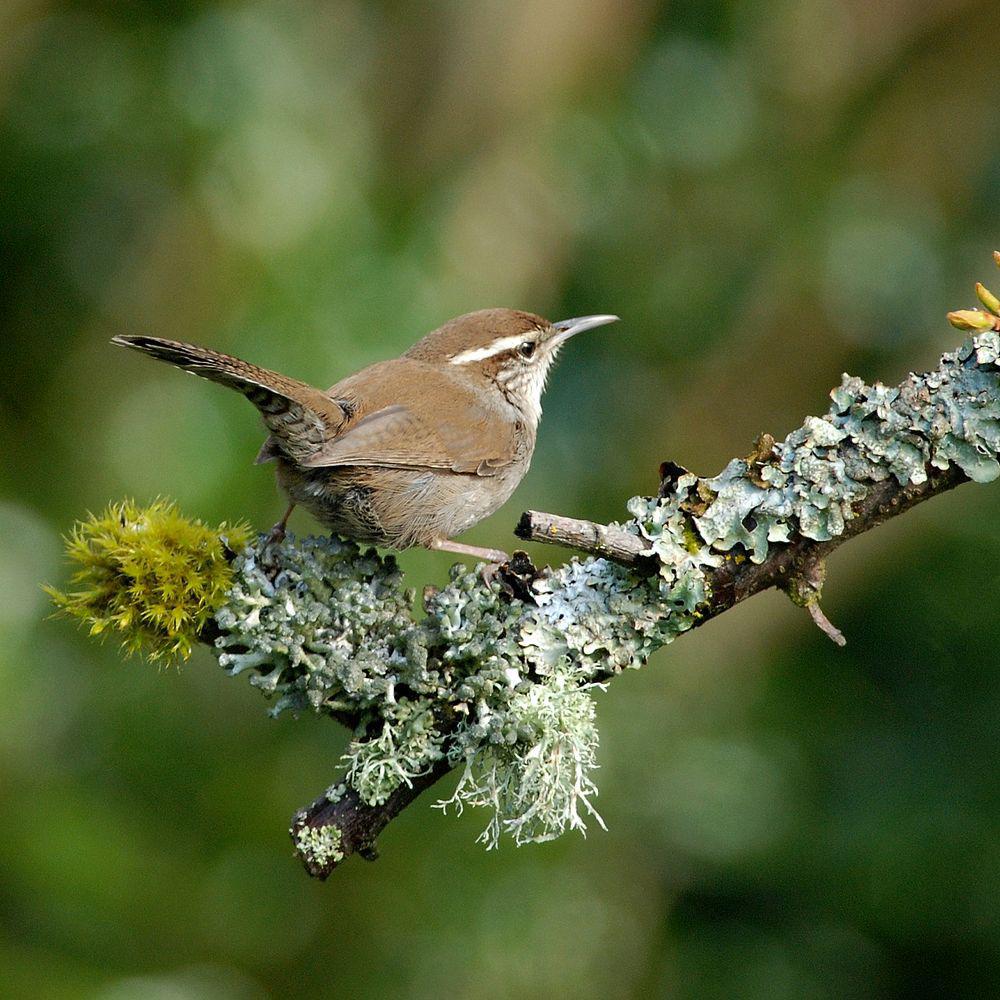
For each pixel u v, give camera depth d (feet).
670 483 21.26
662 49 43.78
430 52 41.83
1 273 39.75
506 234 40.88
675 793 40.22
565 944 37.47
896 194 45.09
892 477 20.49
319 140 37.63
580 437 42.22
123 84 38.63
